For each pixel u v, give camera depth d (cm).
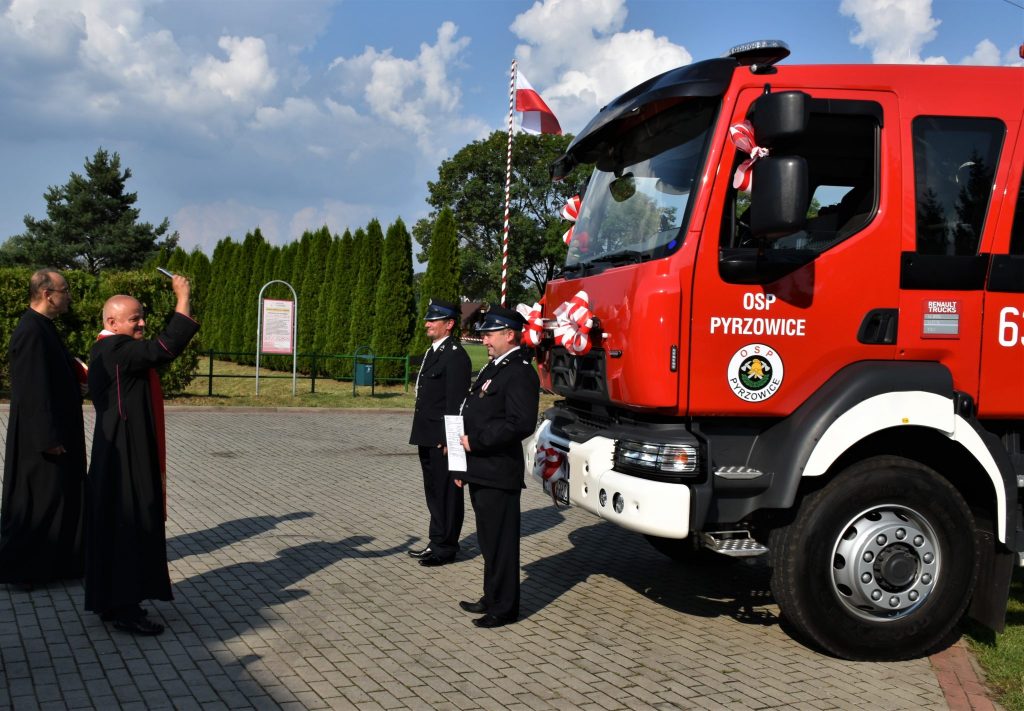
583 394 530
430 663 455
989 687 445
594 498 490
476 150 4806
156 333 1683
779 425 476
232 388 2156
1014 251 491
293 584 588
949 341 483
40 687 410
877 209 479
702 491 452
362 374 2122
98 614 495
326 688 418
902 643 475
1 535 558
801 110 432
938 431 475
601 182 574
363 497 896
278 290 3031
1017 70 500
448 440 520
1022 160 493
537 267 4847
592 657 473
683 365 459
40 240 5566
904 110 482
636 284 468
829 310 472
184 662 444
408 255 2405
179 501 848
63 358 559
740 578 643
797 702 421
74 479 566
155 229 5828
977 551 487
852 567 469
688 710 407
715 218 462
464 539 733
